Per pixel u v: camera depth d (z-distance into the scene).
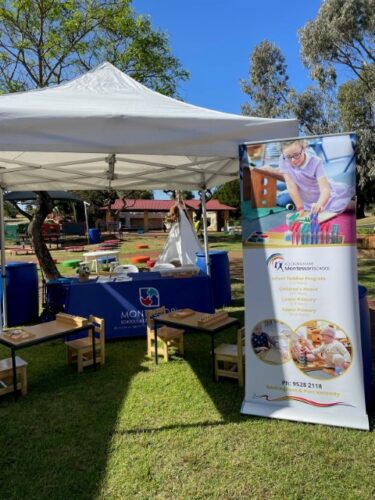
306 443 2.67
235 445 2.69
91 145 2.82
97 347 4.27
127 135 2.89
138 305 5.25
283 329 2.99
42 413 3.21
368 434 2.74
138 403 3.34
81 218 38.31
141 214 43.56
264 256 3.01
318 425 2.88
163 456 2.59
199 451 2.63
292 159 2.88
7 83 8.84
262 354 3.07
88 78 4.63
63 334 3.74
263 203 2.99
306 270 2.89
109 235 29.38
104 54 9.71
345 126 19.78
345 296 2.80
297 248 2.91
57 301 5.88
